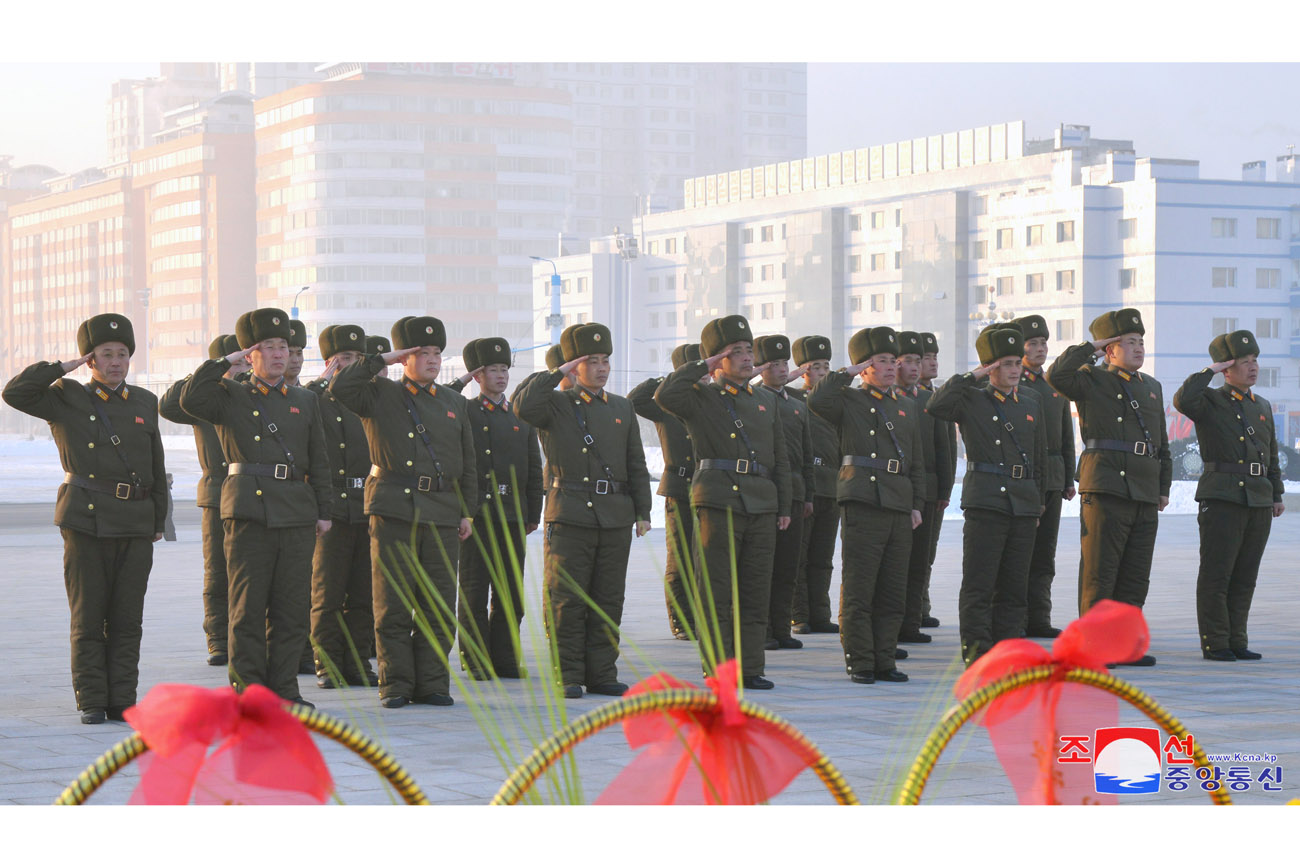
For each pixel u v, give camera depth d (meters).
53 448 79.25
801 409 10.98
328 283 103.38
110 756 2.10
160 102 138.50
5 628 12.00
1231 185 59.53
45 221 125.38
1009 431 9.74
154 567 17.55
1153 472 10.02
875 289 73.94
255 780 2.12
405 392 8.64
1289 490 33.66
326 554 9.48
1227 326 59.41
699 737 2.36
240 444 8.18
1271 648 10.66
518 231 106.69
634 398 10.74
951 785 5.71
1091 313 61.44
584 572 8.77
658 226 85.06
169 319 113.94
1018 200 65.31
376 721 7.59
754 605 8.91
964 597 9.73
